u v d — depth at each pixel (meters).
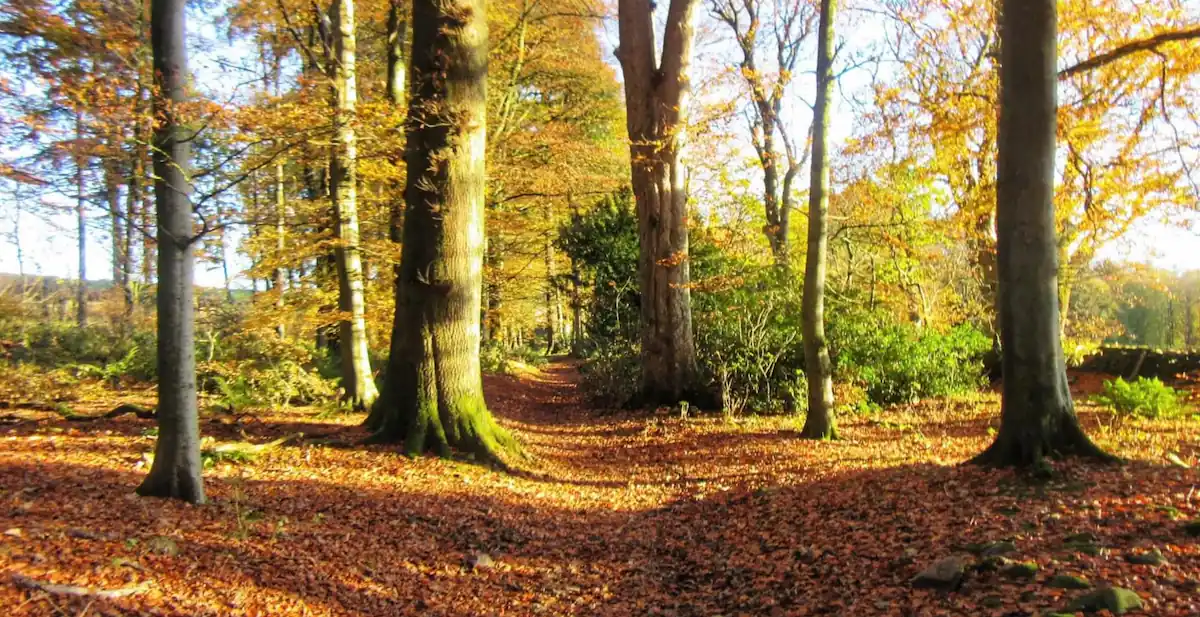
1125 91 10.89
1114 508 5.16
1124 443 8.13
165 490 6.13
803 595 4.99
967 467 6.97
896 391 13.91
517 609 5.34
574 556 6.59
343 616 4.73
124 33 8.13
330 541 6.02
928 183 15.94
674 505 8.27
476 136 9.84
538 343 43.66
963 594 4.28
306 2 12.74
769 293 14.88
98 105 5.57
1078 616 3.60
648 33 15.11
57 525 4.98
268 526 6.03
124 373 15.08
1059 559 4.40
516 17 20.08
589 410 16.25
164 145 5.65
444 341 9.66
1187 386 13.70
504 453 9.82
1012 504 5.68
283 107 7.57
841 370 13.98
